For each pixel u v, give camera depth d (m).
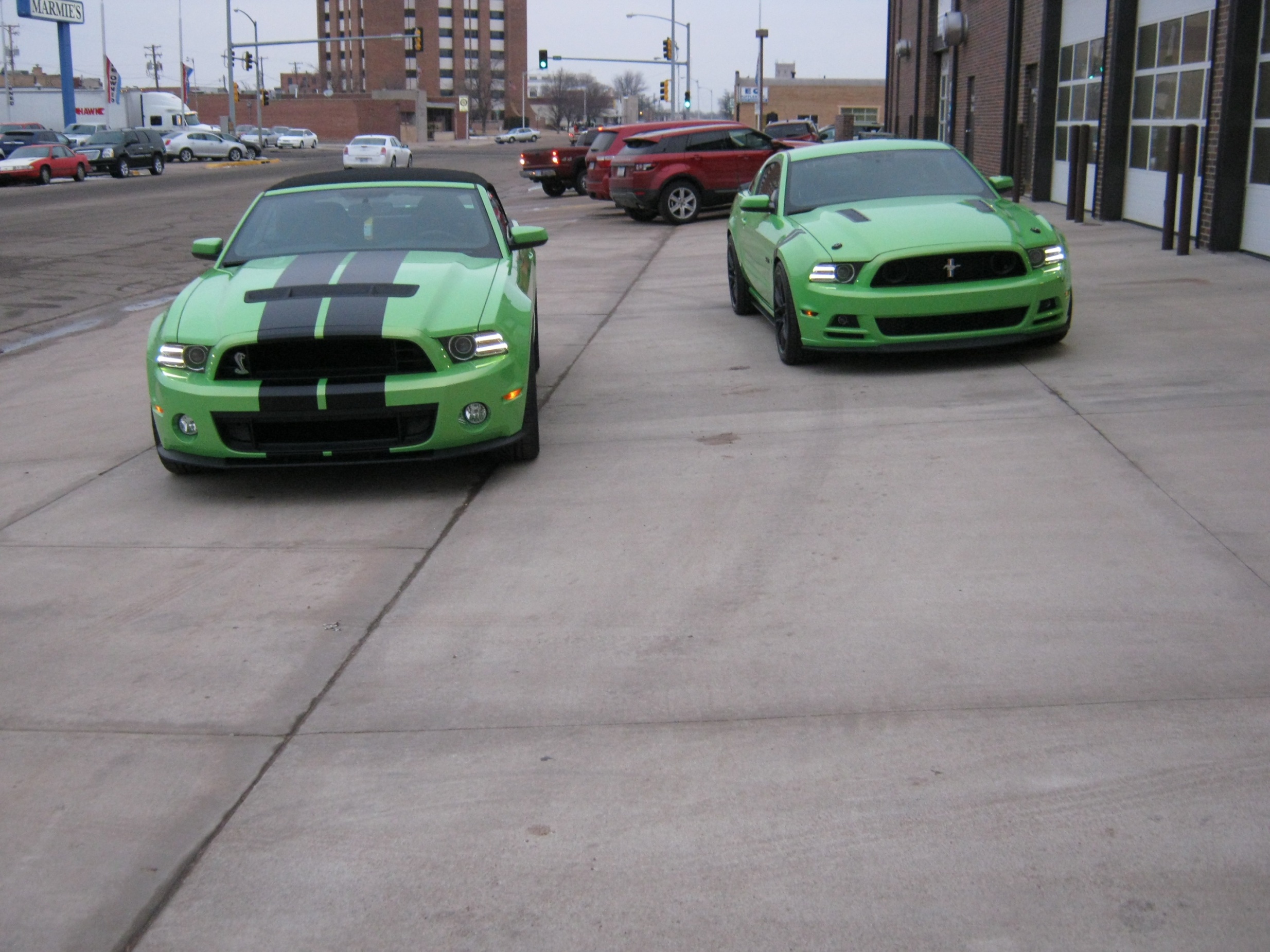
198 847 2.90
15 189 33.97
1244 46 10.95
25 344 10.48
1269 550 4.38
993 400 6.67
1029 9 18.30
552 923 2.58
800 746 3.25
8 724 3.51
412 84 135.88
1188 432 5.84
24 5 55.53
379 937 2.56
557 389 7.61
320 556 4.82
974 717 3.35
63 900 2.72
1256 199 11.09
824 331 7.40
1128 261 11.27
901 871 2.71
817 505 5.13
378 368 5.34
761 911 2.60
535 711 3.50
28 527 5.30
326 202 6.87
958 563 4.43
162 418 5.51
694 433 6.38
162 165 43.56
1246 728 3.22
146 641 4.05
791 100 76.12
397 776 3.18
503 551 4.79
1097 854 2.73
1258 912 2.52
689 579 4.41
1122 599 4.04
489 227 6.75
